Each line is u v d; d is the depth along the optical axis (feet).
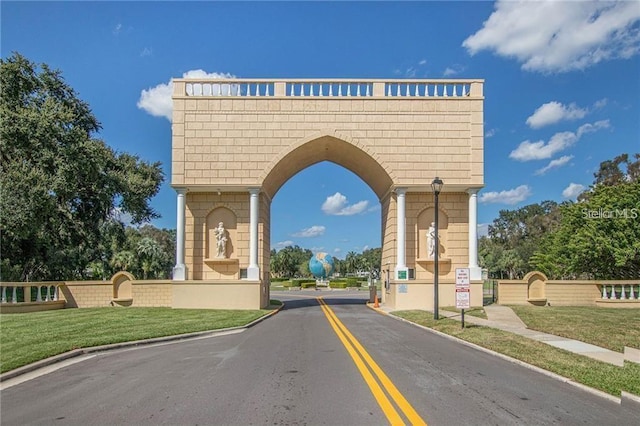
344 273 428.97
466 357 38.73
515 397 25.99
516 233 343.46
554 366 33.65
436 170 91.35
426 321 64.90
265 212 96.84
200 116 91.09
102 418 22.47
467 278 56.29
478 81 92.32
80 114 113.50
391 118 91.91
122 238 138.92
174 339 50.03
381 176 95.76
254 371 32.58
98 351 42.57
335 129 91.56
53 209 99.14
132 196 126.82
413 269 92.99
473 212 91.04
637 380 29.43
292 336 51.08
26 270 112.78
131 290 89.15
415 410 23.15
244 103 91.40
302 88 92.17
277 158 90.53
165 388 28.07
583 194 185.88
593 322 56.54
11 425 21.71
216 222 92.89
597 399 25.84
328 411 23.00
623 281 84.69
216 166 90.17
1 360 35.04
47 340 44.75
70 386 29.12
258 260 90.48
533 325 56.18
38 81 106.01
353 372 31.91
